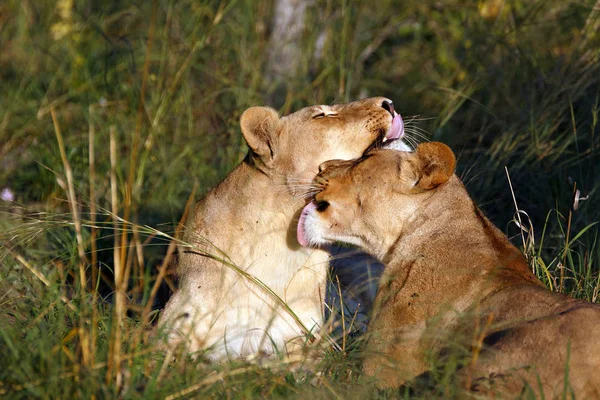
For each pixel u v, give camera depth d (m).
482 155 12.46
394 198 8.14
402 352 7.36
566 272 9.50
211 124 14.80
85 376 6.77
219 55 15.47
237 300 8.91
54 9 18.31
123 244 8.46
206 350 8.11
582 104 12.30
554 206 11.25
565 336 6.19
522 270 7.47
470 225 7.85
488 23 14.82
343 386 7.32
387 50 17.08
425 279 7.61
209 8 15.30
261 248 9.02
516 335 6.41
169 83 14.52
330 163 8.53
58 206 13.06
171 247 8.73
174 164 13.20
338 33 16.25
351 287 10.44
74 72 16.03
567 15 14.11
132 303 8.98
